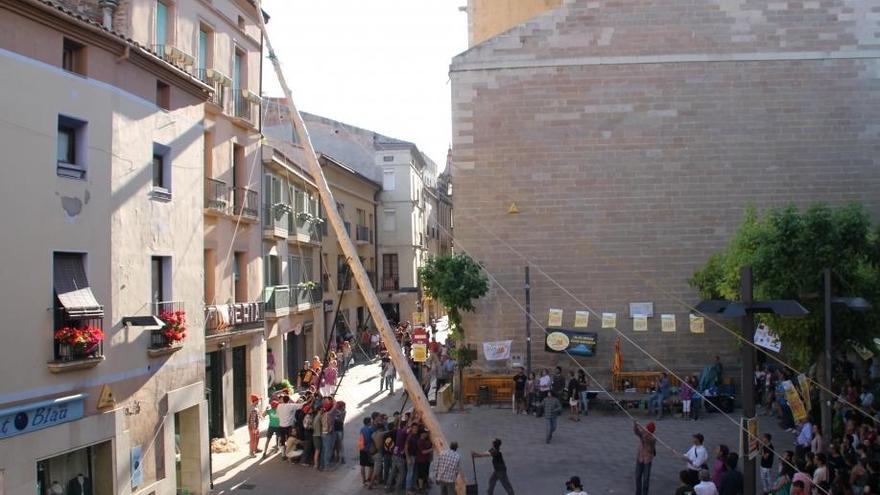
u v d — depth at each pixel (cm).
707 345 2789
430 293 2802
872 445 1495
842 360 2419
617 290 2820
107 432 1355
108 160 1412
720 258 2631
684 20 2848
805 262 1864
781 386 2291
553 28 2870
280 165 2894
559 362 2814
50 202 1264
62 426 1244
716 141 2825
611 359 2806
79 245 1328
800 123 2823
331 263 4059
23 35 1223
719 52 2839
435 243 7038
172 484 1581
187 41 2170
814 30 2836
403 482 1739
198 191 1784
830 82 2827
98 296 1365
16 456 1155
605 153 2839
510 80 2870
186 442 1714
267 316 2766
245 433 2380
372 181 5041
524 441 2191
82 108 1348
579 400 2566
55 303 1272
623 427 2366
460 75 2888
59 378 1259
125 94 1473
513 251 2848
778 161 2817
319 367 2806
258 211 2692
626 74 2847
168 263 1642
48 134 1266
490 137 2870
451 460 1509
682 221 2816
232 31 2512
